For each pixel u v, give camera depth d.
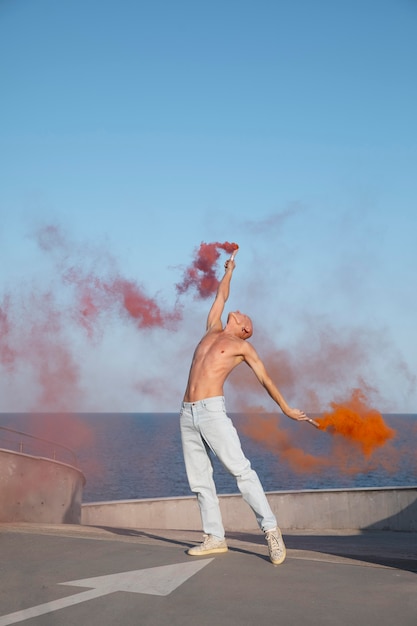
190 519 16.42
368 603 3.89
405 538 14.65
